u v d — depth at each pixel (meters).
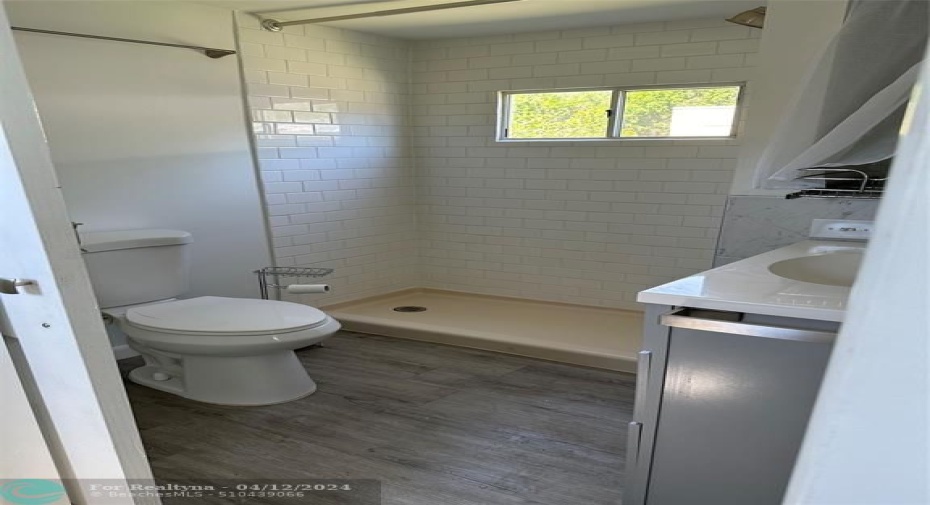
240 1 2.25
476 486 1.43
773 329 0.84
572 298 3.19
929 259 0.26
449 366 2.31
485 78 3.07
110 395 0.71
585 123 2.96
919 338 0.27
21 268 0.65
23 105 0.57
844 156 1.27
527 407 1.90
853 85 1.28
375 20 2.63
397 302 3.37
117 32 2.09
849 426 0.31
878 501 0.31
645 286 2.99
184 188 2.36
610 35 2.75
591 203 3.01
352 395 2.00
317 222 2.92
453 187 3.34
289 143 2.72
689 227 2.80
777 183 1.58
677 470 1.06
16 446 0.74
